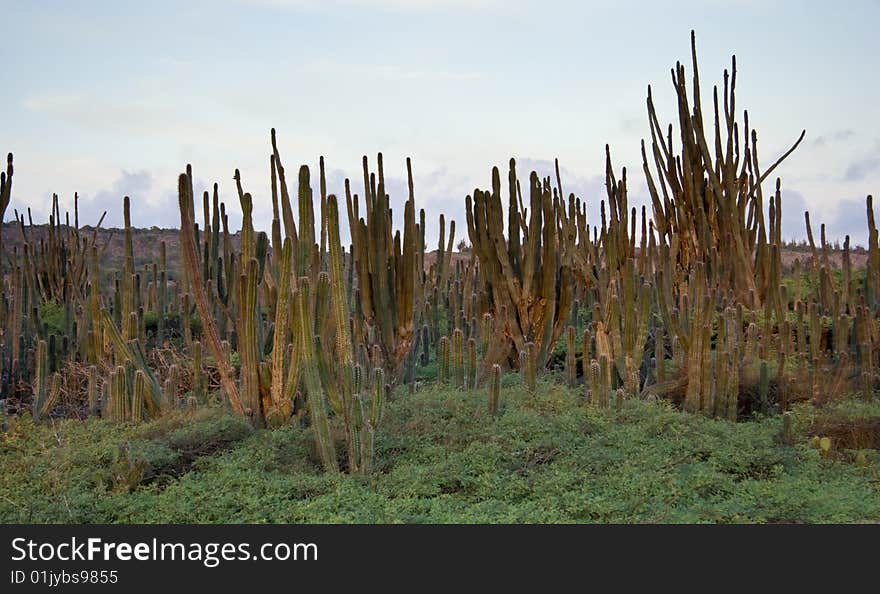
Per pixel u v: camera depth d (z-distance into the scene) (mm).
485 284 10570
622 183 11711
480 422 7910
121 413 8672
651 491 6324
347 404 6957
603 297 10828
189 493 6445
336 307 6988
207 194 11125
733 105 12703
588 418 7984
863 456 7230
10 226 28203
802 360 9383
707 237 12656
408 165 9141
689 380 8703
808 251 22797
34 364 11297
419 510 6148
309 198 8281
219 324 11305
